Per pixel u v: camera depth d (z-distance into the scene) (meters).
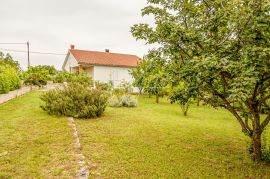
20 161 4.76
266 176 5.13
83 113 9.66
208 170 5.26
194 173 5.04
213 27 4.89
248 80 3.75
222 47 4.64
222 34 4.78
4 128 7.13
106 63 30.20
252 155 6.07
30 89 19.73
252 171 5.34
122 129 8.20
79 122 8.88
